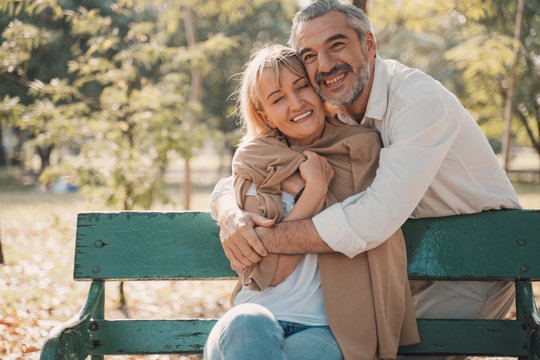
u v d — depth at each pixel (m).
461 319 2.18
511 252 2.24
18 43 5.04
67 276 5.84
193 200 14.64
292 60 2.20
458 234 2.26
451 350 2.16
